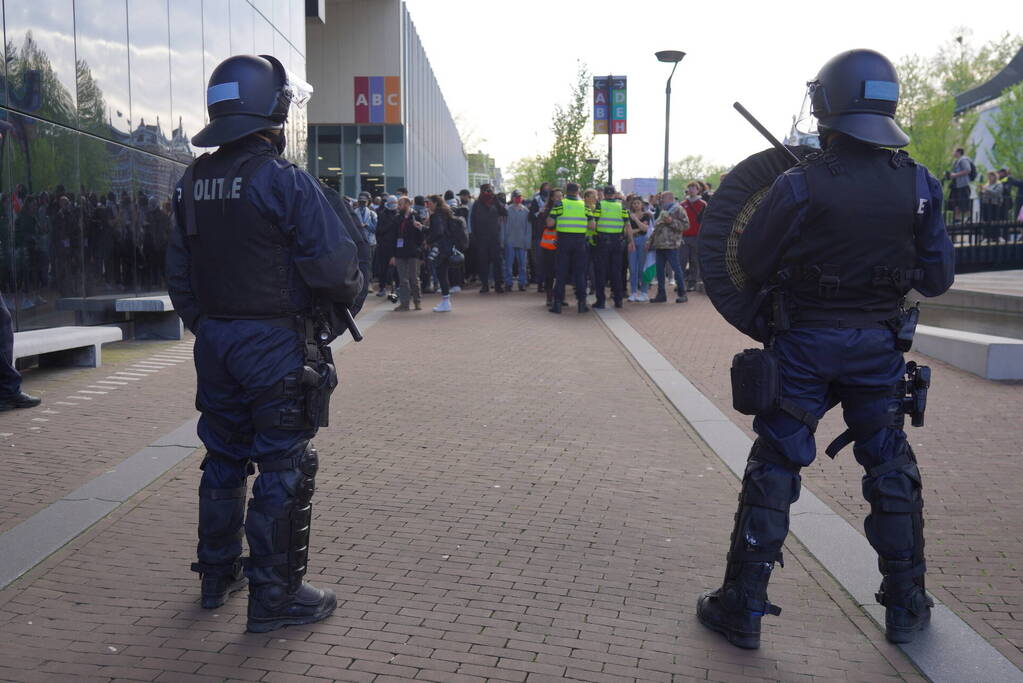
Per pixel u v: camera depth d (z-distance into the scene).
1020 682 3.06
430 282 18.70
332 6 37.16
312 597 3.40
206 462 3.52
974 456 5.89
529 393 8.02
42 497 4.82
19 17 9.13
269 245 3.22
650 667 3.14
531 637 3.33
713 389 8.22
